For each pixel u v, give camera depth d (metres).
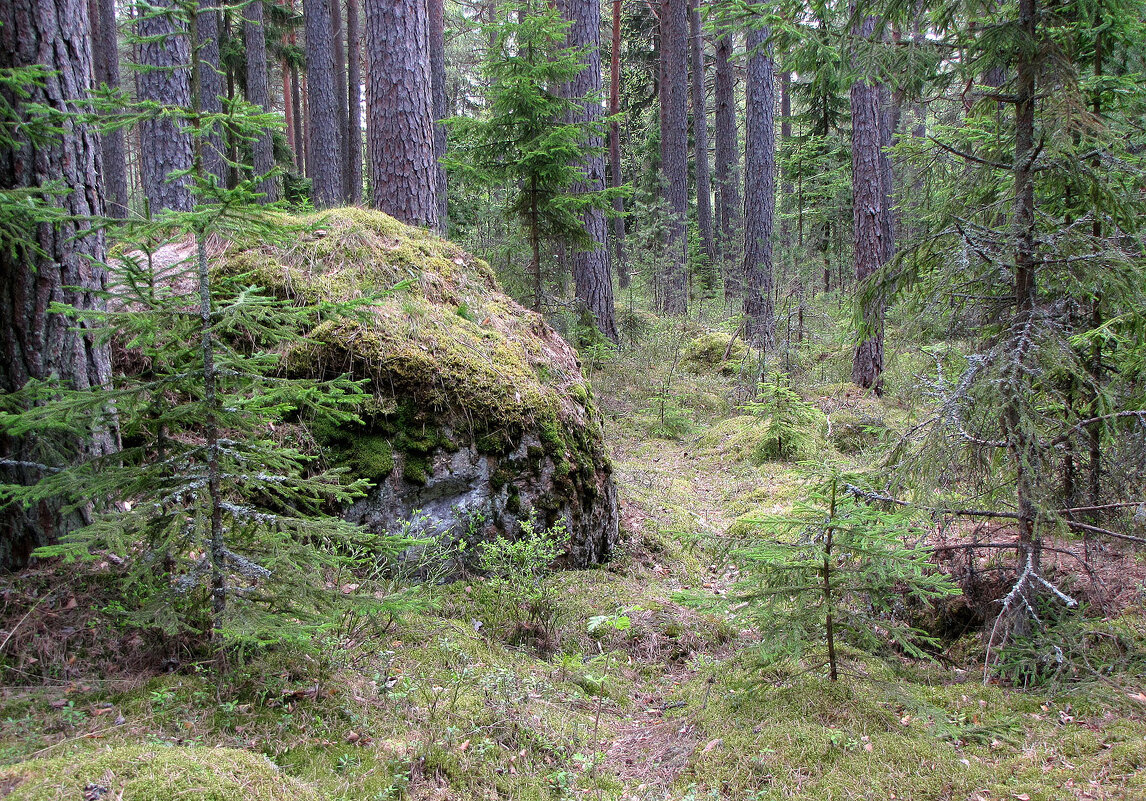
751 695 3.51
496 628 4.25
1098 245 3.60
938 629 4.49
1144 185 3.57
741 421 10.31
